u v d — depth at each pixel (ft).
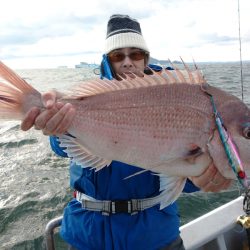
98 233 2.44
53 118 2.05
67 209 2.67
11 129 15.26
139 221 2.43
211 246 3.20
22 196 8.05
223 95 2.26
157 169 2.23
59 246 5.81
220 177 2.19
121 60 2.93
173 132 2.19
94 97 2.26
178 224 2.61
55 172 9.53
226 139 2.07
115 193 2.45
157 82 2.27
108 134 2.23
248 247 3.09
